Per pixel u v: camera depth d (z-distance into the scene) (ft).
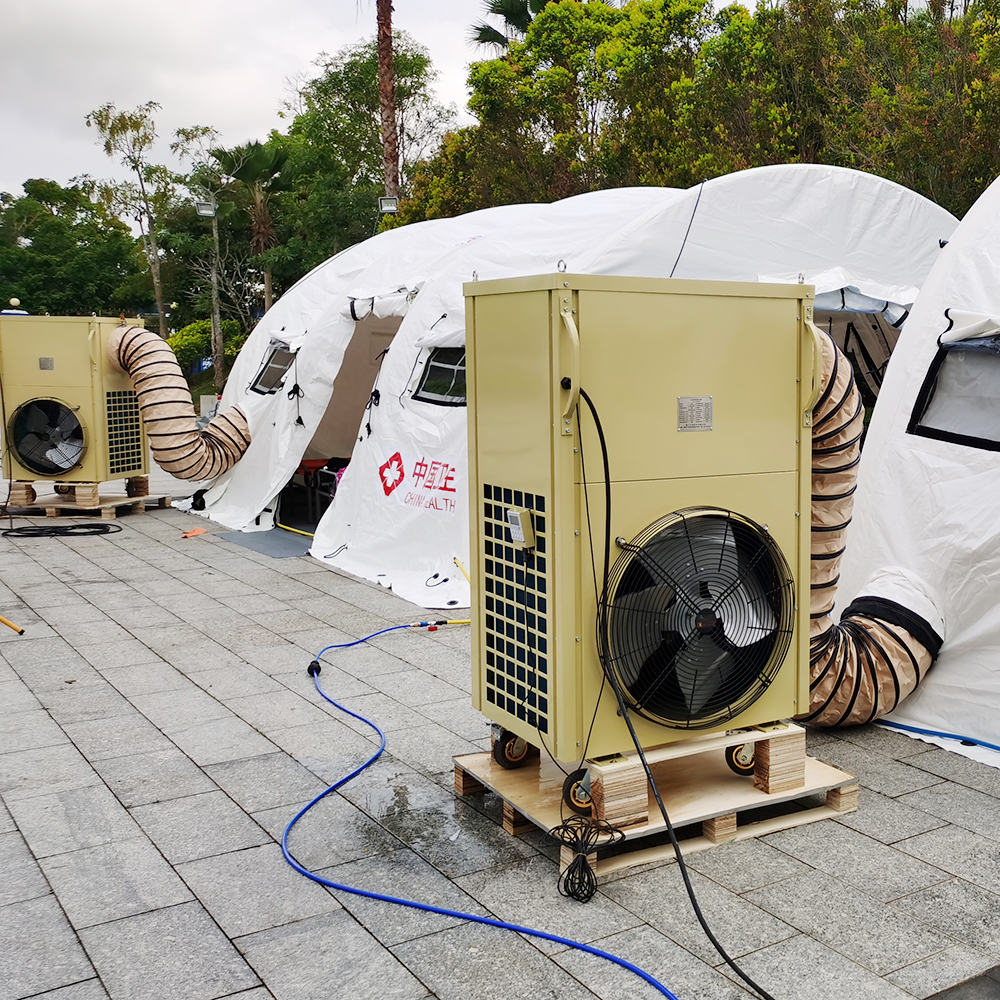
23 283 119.75
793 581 13.00
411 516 27.96
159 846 12.38
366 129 108.27
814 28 48.47
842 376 13.55
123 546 32.76
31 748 15.62
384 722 16.79
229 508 38.27
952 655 16.10
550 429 11.39
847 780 13.25
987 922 10.57
